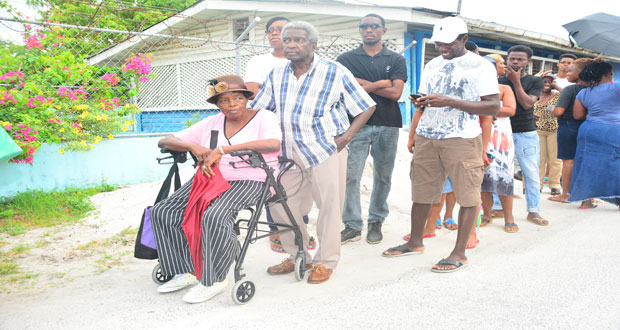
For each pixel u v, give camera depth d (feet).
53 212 18.54
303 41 10.96
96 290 11.12
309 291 10.94
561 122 21.18
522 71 17.85
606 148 19.12
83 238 15.61
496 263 12.74
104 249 14.56
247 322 9.20
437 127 12.62
